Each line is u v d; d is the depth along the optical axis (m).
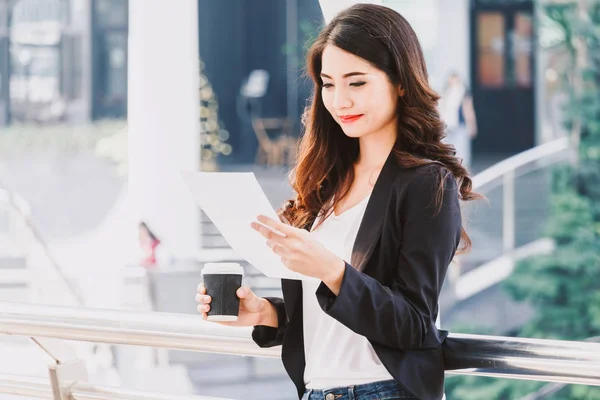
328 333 2.37
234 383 9.84
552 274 12.20
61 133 15.97
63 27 17.44
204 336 2.60
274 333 2.52
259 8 21.19
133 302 10.70
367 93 2.34
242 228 2.13
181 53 11.58
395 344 2.16
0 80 17.36
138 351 9.74
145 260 11.34
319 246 2.06
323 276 2.06
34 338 2.77
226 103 21.34
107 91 17.47
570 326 12.08
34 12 17.39
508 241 12.98
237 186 2.06
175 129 11.59
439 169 2.24
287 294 2.44
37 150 15.87
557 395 10.69
